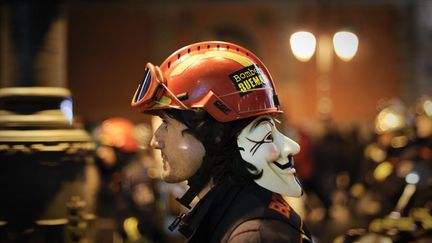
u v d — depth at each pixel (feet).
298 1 110.83
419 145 23.12
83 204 15.40
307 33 67.87
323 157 57.11
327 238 38.78
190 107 8.36
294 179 8.48
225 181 8.28
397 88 113.09
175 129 8.45
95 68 109.19
